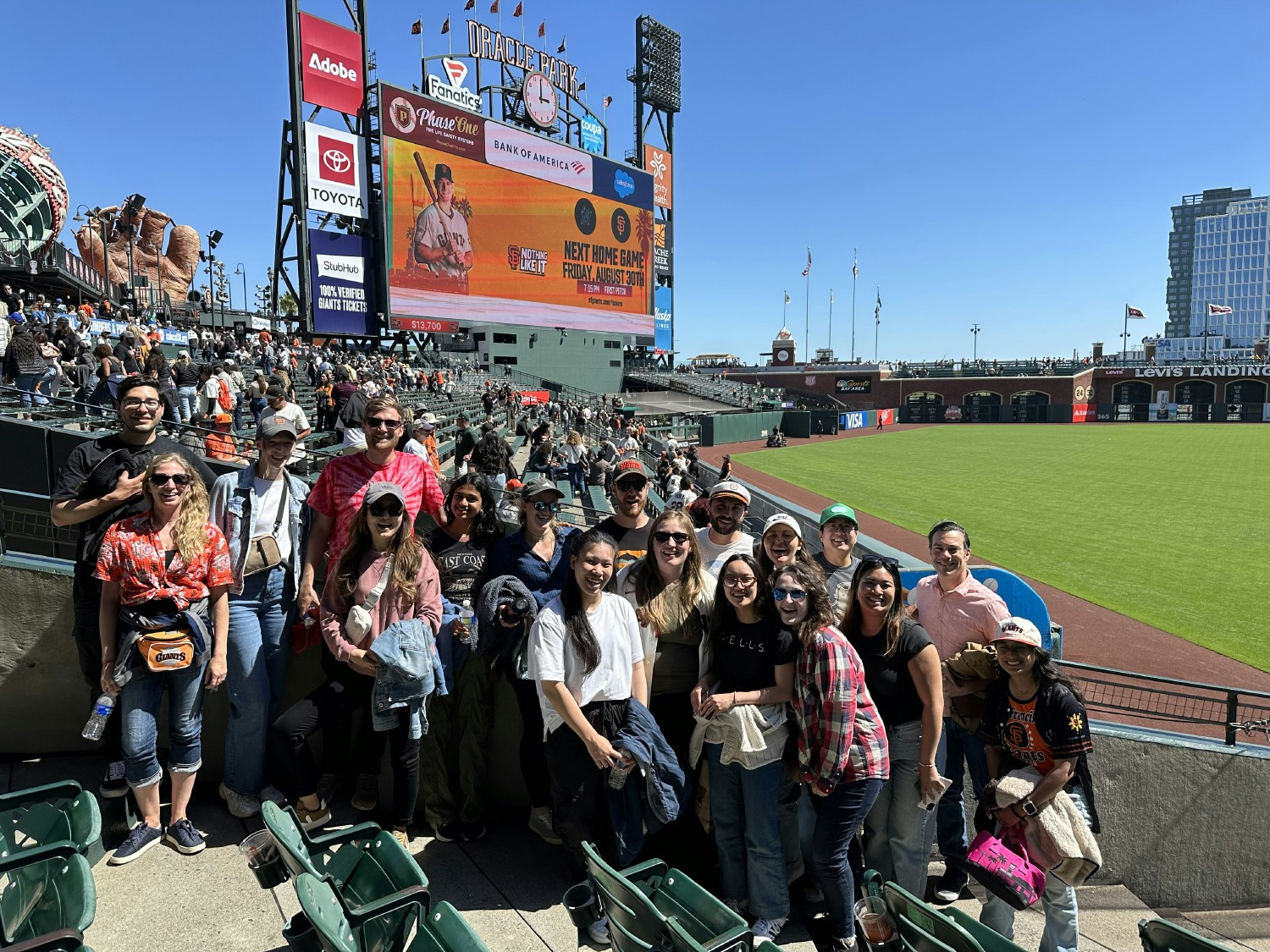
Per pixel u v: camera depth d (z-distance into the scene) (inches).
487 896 138.7
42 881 98.7
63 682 171.3
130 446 146.6
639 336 2085.4
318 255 1310.3
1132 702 369.7
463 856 151.6
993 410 3139.8
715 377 3376.0
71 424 333.4
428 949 94.0
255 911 126.3
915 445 1972.2
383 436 151.3
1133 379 3065.9
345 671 145.9
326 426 527.5
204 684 143.3
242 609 147.5
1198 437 2106.3
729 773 139.9
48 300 1138.0
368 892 111.2
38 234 1497.3
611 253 1862.7
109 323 789.2
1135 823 236.4
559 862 150.7
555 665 130.7
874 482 1200.2
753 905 139.6
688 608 145.9
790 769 140.5
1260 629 482.9
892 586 139.9
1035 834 136.0
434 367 1486.2
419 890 101.7
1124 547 717.3
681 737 149.7
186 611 135.4
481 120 1519.4
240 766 150.3
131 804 146.3
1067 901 142.2
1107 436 2228.1
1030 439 2133.4
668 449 776.3
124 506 143.0
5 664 169.0
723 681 141.3
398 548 141.6
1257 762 231.5
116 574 132.0
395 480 156.5
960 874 169.5
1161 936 114.0
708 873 157.3
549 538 158.7
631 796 136.2
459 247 1492.4
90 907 87.7
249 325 1539.1
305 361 1087.0
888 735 143.9
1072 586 586.2
